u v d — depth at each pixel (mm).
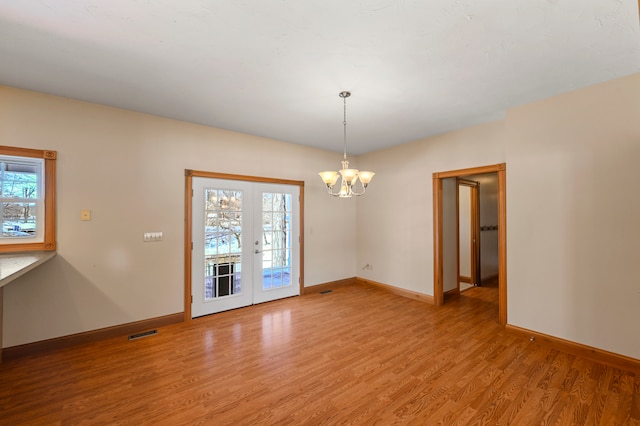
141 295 3285
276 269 4480
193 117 3430
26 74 2391
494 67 2277
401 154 4699
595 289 2580
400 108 3121
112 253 3109
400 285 4734
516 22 1742
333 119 3484
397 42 1946
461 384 2229
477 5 1598
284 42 1950
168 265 3467
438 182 4172
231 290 4020
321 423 1817
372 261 5230
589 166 2611
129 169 3221
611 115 2494
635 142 2387
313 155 4930
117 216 3143
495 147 3533
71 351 2762
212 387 2193
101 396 2082
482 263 5703
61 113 2846
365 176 2793
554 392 2119
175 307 3512
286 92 2730
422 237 4395
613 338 2482
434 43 1958
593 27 1784
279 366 2498
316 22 1745
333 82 2527
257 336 3121
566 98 2738
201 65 2252
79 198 2932
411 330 3275
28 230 2754
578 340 2668
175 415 1890
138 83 2557
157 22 1743
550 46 1993
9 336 2598
